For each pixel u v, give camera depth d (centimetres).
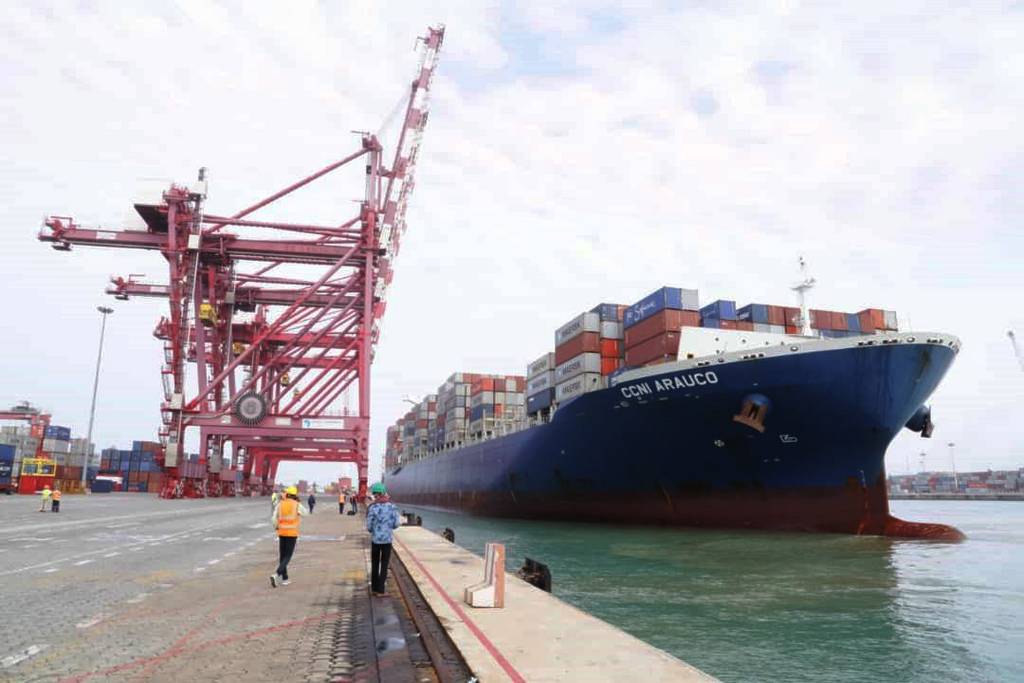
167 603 971
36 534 2183
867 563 2080
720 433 2764
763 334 3130
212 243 6000
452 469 6412
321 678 595
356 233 6162
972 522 5681
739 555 2264
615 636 721
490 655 636
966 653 1091
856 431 2530
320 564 1472
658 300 3391
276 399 8100
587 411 3312
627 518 3466
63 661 646
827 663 1039
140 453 10869
